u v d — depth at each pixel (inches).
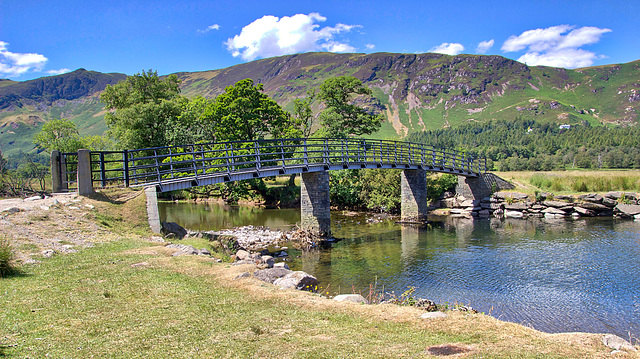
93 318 277.4
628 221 1269.7
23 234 469.7
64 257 434.6
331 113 2185.0
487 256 856.3
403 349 236.7
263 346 239.6
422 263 806.5
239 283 381.1
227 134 1863.9
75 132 2340.1
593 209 1406.3
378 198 1673.2
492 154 5506.9
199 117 2005.4
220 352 230.1
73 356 217.8
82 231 543.2
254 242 1048.2
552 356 225.1
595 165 4030.5
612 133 6186.0
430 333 264.8
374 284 664.4
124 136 1914.4
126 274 391.9
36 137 2220.7
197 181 824.3
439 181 1749.5
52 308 290.5
